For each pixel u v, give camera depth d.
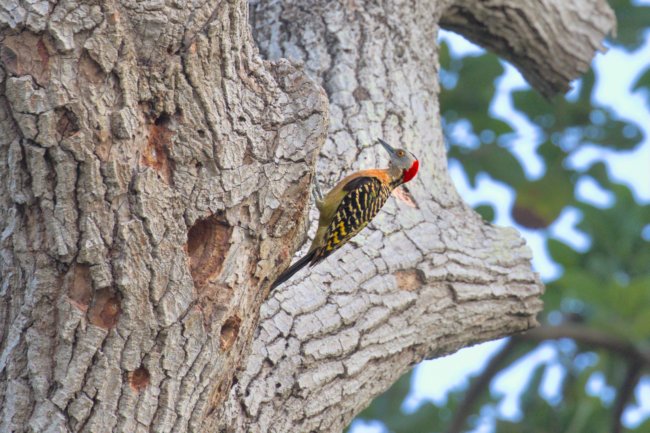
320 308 10.70
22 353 7.71
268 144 8.52
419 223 12.41
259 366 9.91
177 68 7.91
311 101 8.80
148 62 7.82
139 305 7.75
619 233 19.58
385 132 13.07
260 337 10.11
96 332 7.66
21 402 7.64
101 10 7.56
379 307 11.20
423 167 13.22
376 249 11.70
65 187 7.54
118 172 7.63
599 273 19.03
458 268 12.13
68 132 7.52
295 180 8.60
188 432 8.12
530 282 12.80
